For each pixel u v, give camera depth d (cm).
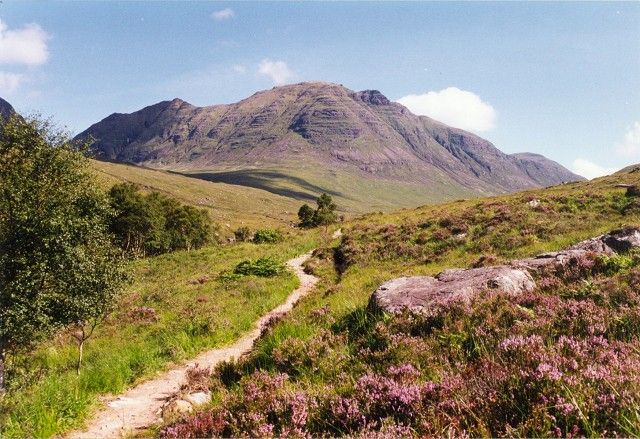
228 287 2828
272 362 955
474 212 3778
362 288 2100
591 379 503
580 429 429
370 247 3462
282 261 3741
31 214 2159
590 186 5084
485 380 563
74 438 877
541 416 445
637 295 885
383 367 716
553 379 502
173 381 1288
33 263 2069
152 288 3203
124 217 7594
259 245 5166
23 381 1552
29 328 1948
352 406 562
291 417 572
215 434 607
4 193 2228
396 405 554
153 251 8531
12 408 970
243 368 1037
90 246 2211
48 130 2511
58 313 2033
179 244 9544
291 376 833
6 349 1958
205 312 2091
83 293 2058
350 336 973
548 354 602
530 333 754
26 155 2409
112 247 2225
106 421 966
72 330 2306
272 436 546
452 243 3088
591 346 653
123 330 2131
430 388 566
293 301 2434
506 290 1074
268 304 2278
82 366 1606
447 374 629
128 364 1408
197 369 1267
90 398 1080
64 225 2164
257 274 3209
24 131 2414
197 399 977
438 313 908
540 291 1101
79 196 2422
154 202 9125
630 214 3072
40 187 2336
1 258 2005
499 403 494
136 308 2502
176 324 1939
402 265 2881
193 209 10556
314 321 1246
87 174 2575
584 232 2652
